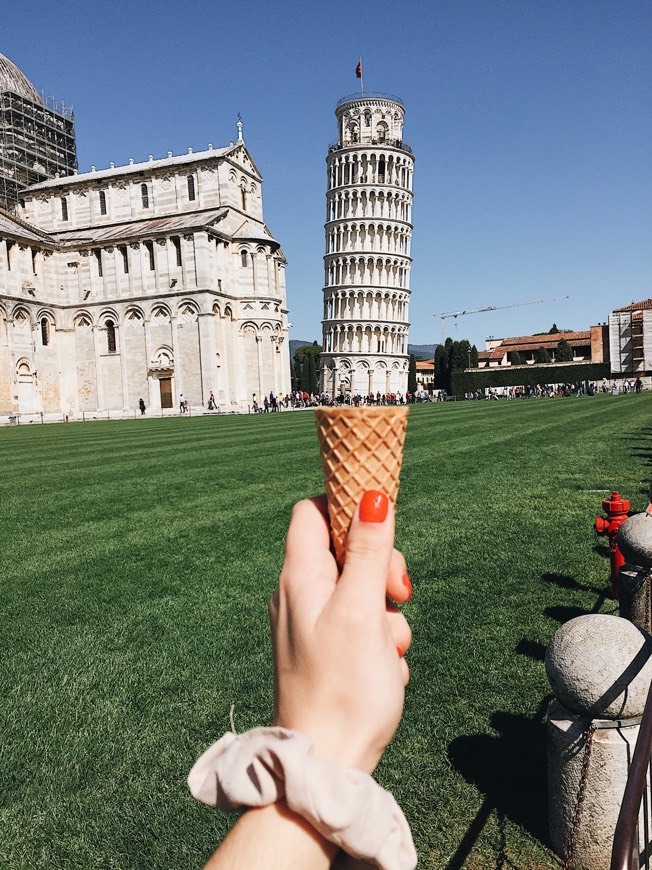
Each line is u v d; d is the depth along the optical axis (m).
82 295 69.06
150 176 71.75
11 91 74.06
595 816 2.97
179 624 6.11
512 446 20.14
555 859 3.10
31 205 76.56
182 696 4.71
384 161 101.88
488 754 3.88
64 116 81.62
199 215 70.00
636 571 5.31
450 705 4.45
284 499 12.34
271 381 71.50
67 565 8.29
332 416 1.12
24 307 64.06
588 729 3.00
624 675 2.96
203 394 64.62
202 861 3.11
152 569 7.96
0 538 9.91
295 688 1.00
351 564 1.02
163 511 11.59
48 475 16.98
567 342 114.62
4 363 61.38
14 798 3.62
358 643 0.95
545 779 3.65
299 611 1.03
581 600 6.34
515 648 5.31
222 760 0.96
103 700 4.70
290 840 0.85
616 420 30.33
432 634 5.63
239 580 7.39
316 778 0.84
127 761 3.94
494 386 98.50
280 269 75.50
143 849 3.20
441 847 3.18
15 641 5.85
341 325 101.44
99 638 5.86
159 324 66.25
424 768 3.77
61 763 3.93
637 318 88.25
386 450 1.13
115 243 67.19
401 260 103.19
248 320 70.25
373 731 0.94
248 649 5.48
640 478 13.23
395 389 102.75
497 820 3.35
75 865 3.12
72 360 69.75
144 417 63.75
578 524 9.38
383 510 1.02
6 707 4.64
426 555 8.02
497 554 7.97
